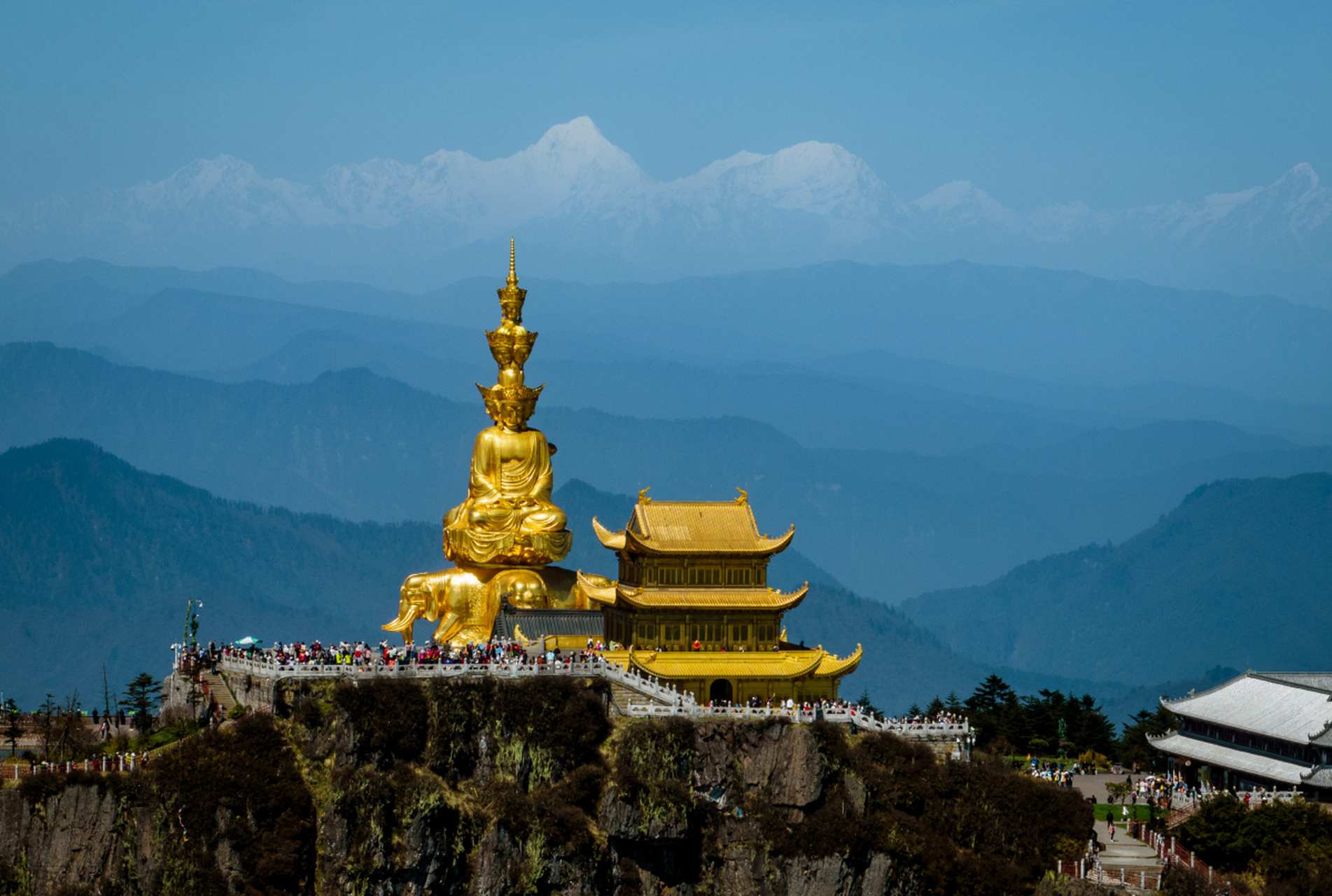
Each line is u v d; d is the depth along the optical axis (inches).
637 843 6742.1
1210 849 6811.0
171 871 6323.8
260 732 6683.1
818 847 6747.1
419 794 6535.4
